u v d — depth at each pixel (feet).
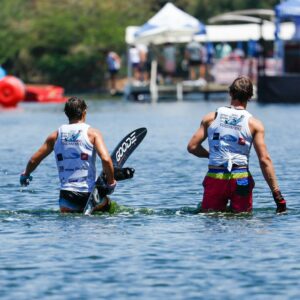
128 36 485.56
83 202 120.37
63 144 120.37
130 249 96.73
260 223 111.45
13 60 627.46
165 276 85.56
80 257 93.30
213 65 500.33
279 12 418.31
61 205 120.88
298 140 224.53
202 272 86.84
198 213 119.24
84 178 120.16
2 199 134.72
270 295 78.79
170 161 181.57
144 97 500.74
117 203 128.98
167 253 94.73
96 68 616.39
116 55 569.64
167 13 459.32
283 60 438.81
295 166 170.81
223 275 85.66
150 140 229.66
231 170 118.73
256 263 90.07
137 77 529.45
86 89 615.98
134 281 83.82
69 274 86.63
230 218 115.14
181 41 510.99
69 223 112.16
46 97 492.95
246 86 119.65
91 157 120.26
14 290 81.25
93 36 624.59
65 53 625.00
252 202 124.98
